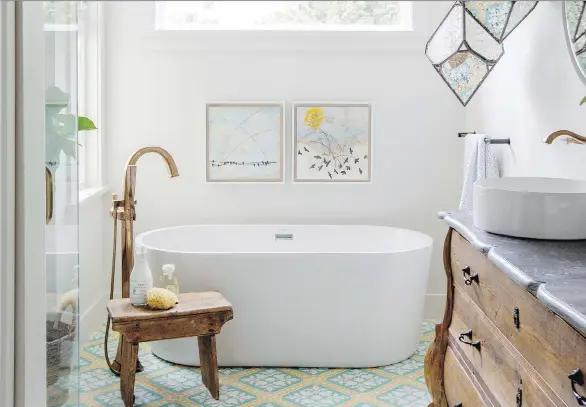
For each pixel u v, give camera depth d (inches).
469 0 105.6
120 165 156.5
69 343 63.4
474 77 110.1
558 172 100.8
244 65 155.3
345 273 124.2
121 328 103.8
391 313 126.3
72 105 62.0
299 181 155.7
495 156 128.2
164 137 156.3
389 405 109.8
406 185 157.2
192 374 123.0
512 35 122.9
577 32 92.4
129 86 155.0
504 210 70.6
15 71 53.2
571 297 47.3
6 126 52.2
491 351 68.2
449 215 86.6
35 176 55.4
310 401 111.2
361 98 156.0
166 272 117.7
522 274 54.3
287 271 124.0
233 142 155.5
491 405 67.3
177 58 155.1
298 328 125.8
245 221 158.1
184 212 157.6
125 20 153.7
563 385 48.6
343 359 126.8
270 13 160.2
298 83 155.6
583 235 68.1
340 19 159.2
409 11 156.3
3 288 53.2
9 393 54.5
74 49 62.2
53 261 60.2
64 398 63.1
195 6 160.2
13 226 53.9
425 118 156.0
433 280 158.9
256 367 127.5
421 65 155.1
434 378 91.2
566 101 98.1
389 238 150.3
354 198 157.6
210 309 109.1
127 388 106.2
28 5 53.4
